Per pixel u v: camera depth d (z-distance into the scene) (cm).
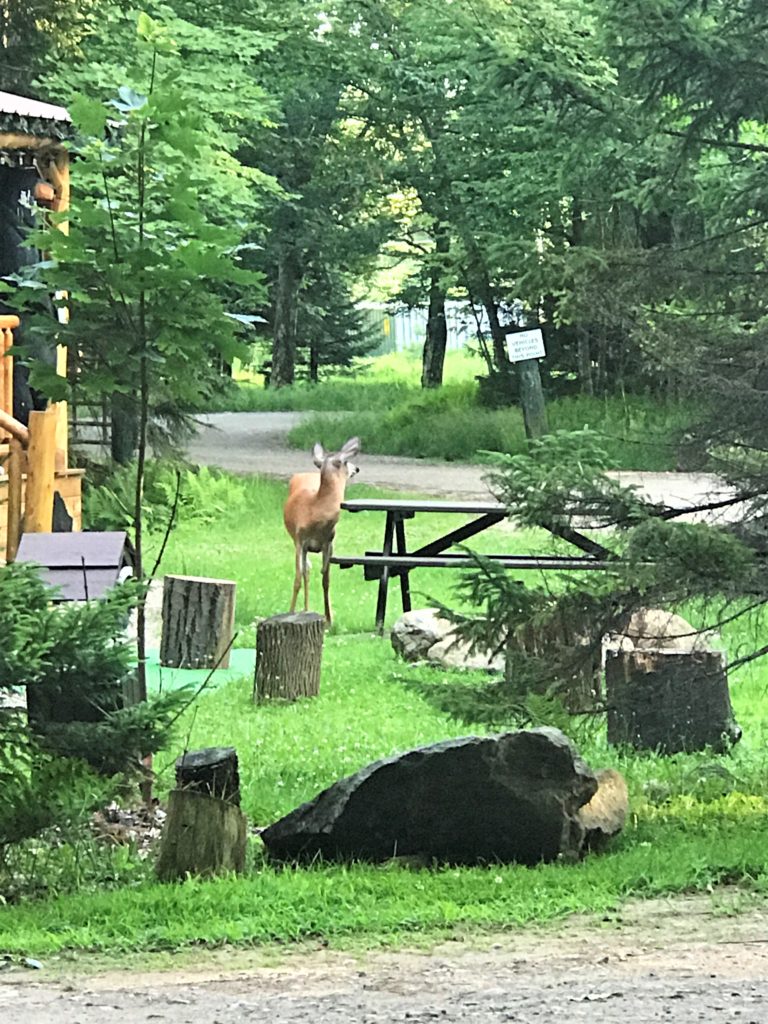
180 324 884
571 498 931
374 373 6356
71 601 836
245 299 948
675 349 957
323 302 5716
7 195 1557
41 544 934
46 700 793
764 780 1008
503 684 948
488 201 3278
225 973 579
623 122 1050
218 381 1112
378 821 776
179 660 1491
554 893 693
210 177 2222
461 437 3516
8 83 2333
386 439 3641
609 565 910
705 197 1054
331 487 1703
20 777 738
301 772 1039
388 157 4100
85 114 875
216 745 1130
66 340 898
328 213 4444
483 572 941
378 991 537
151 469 2462
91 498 2298
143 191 877
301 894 692
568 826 771
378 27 3400
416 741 1148
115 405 970
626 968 557
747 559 891
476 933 633
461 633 940
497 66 1117
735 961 562
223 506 2575
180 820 745
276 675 1333
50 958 614
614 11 973
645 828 841
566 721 956
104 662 746
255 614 1820
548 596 933
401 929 641
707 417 962
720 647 1285
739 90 984
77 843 771
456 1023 486
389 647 1627
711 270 977
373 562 1688
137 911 677
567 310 971
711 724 1119
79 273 876
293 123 4116
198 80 2344
